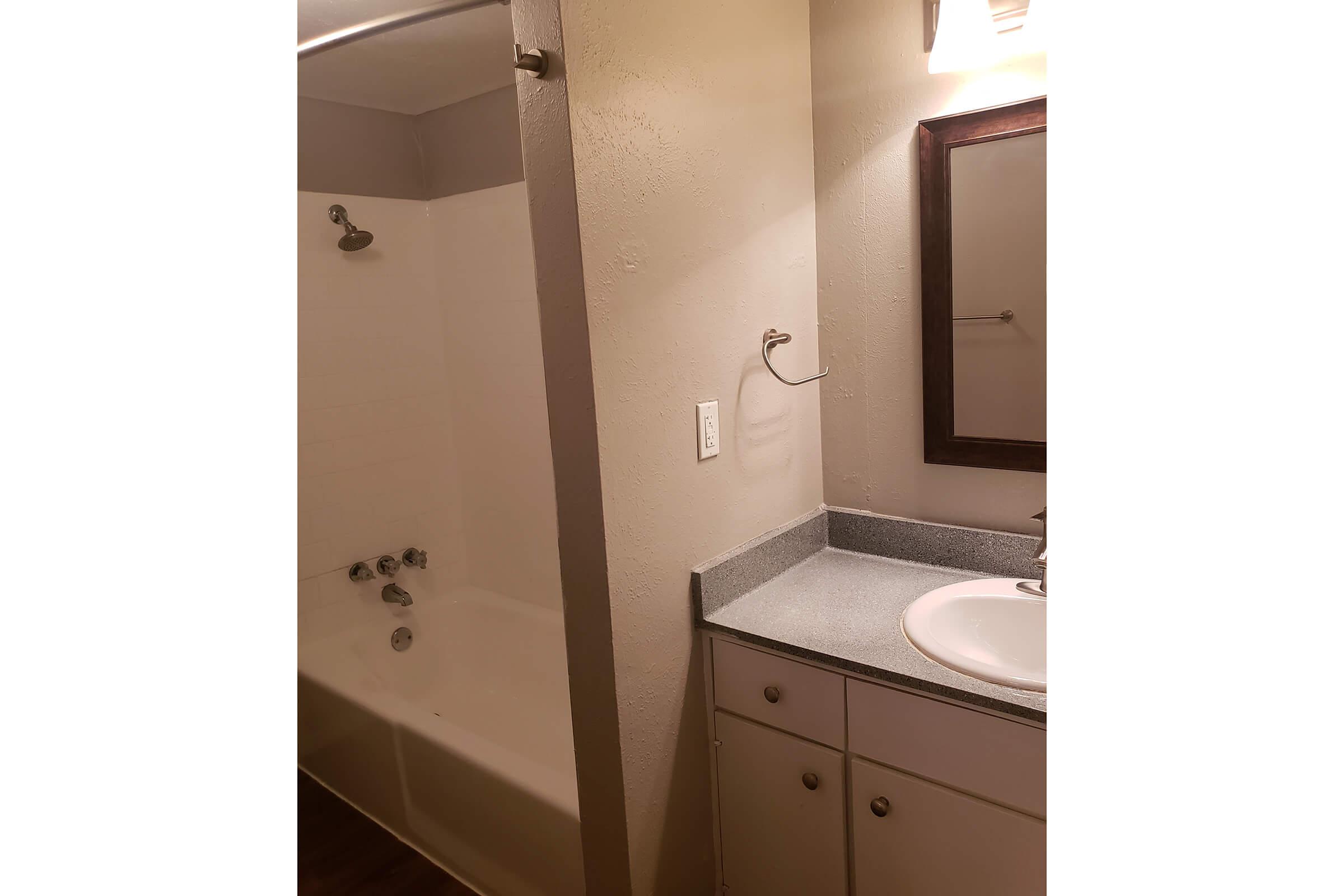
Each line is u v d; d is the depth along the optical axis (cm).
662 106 153
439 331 317
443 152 298
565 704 291
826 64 193
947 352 187
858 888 162
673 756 169
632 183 148
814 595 183
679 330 161
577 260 140
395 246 302
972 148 177
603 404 146
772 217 185
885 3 184
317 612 291
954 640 165
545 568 304
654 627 162
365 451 300
